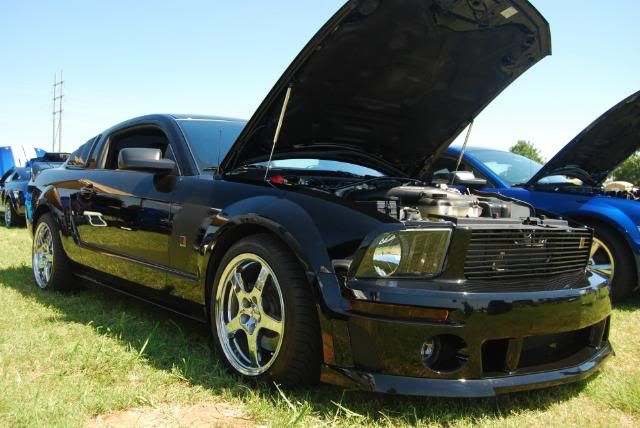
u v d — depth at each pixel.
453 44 2.83
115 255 3.43
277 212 2.37
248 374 2.41
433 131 3.56
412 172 3.93
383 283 2.09
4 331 3.03
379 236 2.11
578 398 2.46
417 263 2.14
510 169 5.30
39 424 1.93
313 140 3.34
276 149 3.18
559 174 4.83
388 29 2.58
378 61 2.79
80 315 3.47
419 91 3.15
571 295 2.32
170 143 3.29
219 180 2.86
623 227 4.37
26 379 2.36
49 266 4.24
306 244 2.21
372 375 2.06
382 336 2.05
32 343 2.81
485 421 2.16
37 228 4.39
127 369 2.52
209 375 2.47
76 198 3.89
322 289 2.14
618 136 4.43
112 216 3.46
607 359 2.59
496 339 2.15
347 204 2.30
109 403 2.14
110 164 3.86
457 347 2.11
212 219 2.68
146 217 3.14
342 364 2.12
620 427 2.16
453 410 2.23
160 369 2.54
